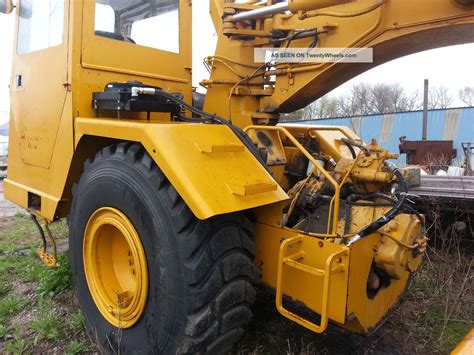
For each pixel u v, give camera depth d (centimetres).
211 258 198
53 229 539
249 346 255
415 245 218
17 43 356
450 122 1870
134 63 304
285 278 218
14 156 364
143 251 217
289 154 304
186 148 201
